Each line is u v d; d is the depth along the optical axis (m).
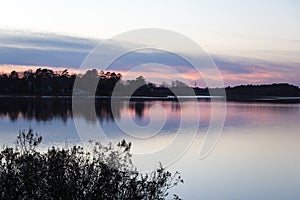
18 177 3.35
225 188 8.66
